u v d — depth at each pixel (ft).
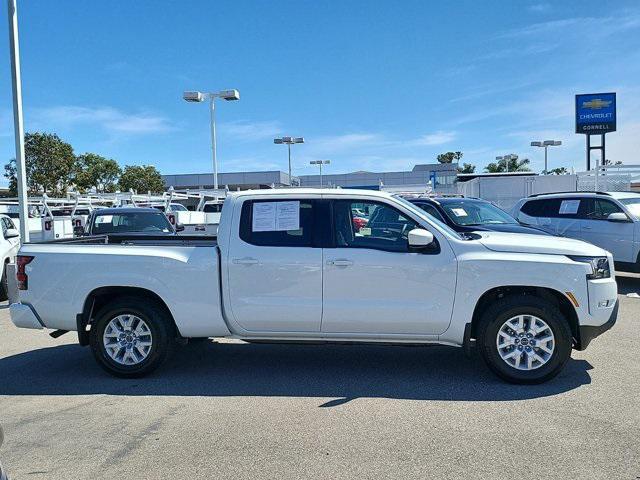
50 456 13.55
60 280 19.31
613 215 37.01
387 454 13.32
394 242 18.51
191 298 18.86
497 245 18.26
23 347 24.25
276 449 13.69
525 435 14.21
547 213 41.78
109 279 19.07
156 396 17.69
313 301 18.44
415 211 18.71
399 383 18.57
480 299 18.44
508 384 18.17
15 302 20.61
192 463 13.05
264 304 18.61
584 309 17.66
